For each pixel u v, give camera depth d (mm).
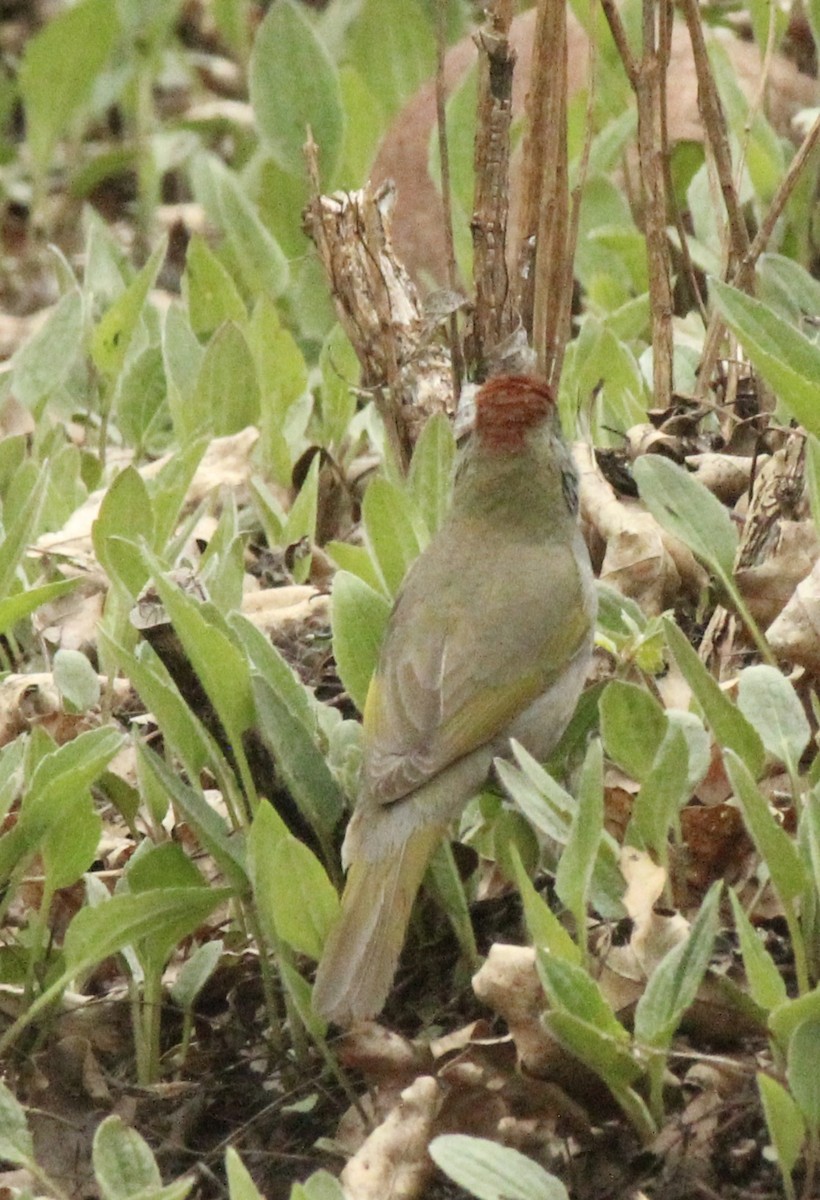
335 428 14375
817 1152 7582
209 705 9141
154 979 9016
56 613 12391
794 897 7887
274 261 16062
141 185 21250
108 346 14797
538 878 9328
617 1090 7801
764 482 10758
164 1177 8625
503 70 11164
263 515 13086
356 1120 8453
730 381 12242
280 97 15984
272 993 8992
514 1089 8172
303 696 9281
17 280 21109
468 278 15328
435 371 12133
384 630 9750
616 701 8695
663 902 8617
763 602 10359
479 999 8578
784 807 9312
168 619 8992
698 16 11844
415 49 18906
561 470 10047
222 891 8758
